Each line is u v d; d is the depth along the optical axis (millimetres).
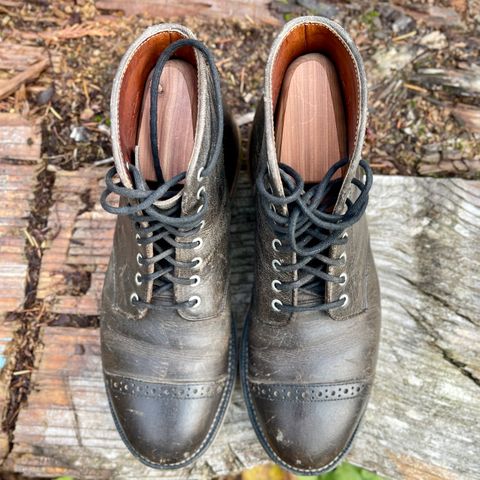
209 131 365
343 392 406
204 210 372
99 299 506
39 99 566
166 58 367
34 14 590
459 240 499
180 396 406
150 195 351
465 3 588
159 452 403
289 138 417
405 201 515
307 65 419
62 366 490
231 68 580
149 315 414
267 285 408
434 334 479
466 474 451
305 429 399
